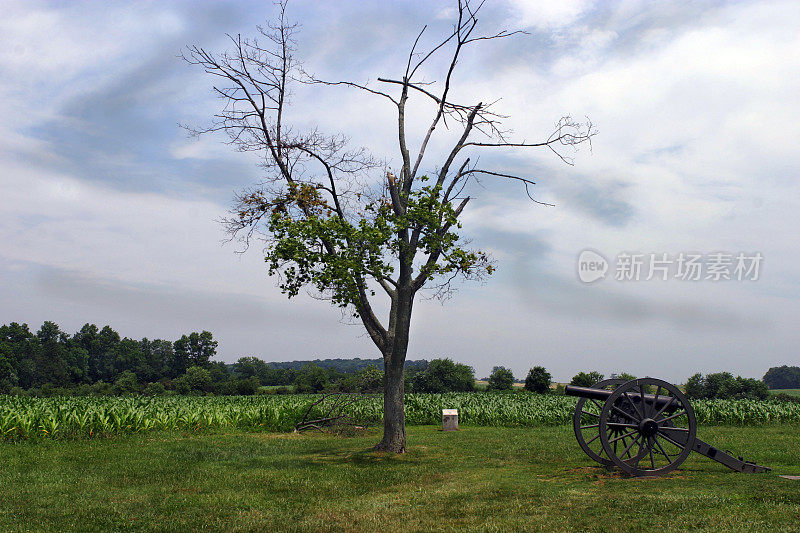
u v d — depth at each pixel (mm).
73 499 10086
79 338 120250
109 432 20031
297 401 30344
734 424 26781
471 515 8516
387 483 11602
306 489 11016
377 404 29281
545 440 19047
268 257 16031
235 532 8023
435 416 29359
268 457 15477
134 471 12969
